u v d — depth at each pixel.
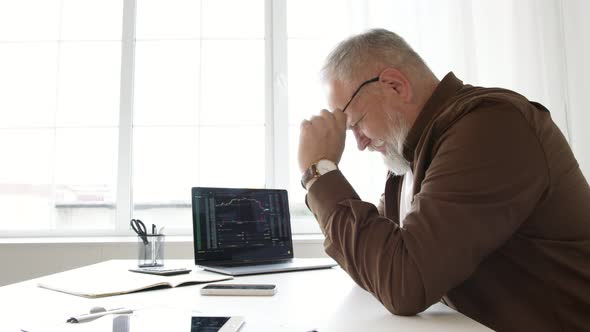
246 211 1.38
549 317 0.80
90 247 1.95
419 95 0.99
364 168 1.98
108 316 0.64
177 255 1.95
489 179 0.73
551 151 0.81
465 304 0.84
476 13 2.12
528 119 0.79
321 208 0.83
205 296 0.84
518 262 0.81
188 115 2.31
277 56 2.29
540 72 2.06
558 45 2.09
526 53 2.07
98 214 2.27
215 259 1.26
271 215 1.43
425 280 0.68
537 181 0.76
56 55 2.32
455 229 0.69
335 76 1.03
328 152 0.92
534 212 0.80
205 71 2.33
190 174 2.29
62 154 2.29
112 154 2.30
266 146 2.27
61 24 2.34
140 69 2.33
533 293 0.81
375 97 0.99
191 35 2.34
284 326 0.61
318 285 0.97
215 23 2.35
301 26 2.31
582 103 2.06
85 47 2.33
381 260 0.72
